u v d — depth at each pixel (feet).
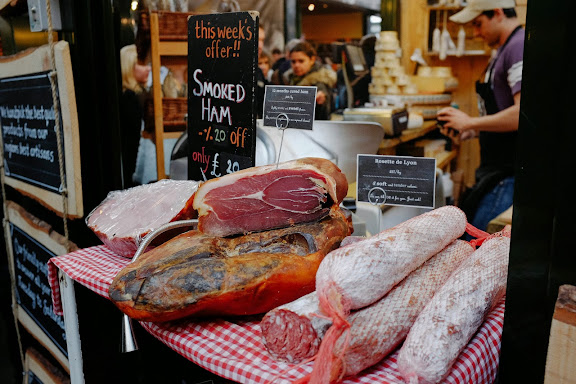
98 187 7.44
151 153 9.78
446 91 12.51
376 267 2.95
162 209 4.91
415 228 3.51
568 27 2.38
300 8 12.65
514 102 11.18
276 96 4.75
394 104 12.41
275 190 4.19
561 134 2.47
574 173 2.45
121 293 3.58
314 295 3.12
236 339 3.46
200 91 5.77
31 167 7.95
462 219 4.01
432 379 2.69
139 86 9.46
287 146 6.26
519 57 10.82
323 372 2.62
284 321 3.02
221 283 3.48
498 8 11.14
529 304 2.73
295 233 4.03
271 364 3.10
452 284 3.15
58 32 7.25
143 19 9.26
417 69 12.79
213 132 5.65
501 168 11.51
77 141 6.63
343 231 4.12
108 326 6.34
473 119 11.73
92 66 7.07
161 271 3.59
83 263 4.84
